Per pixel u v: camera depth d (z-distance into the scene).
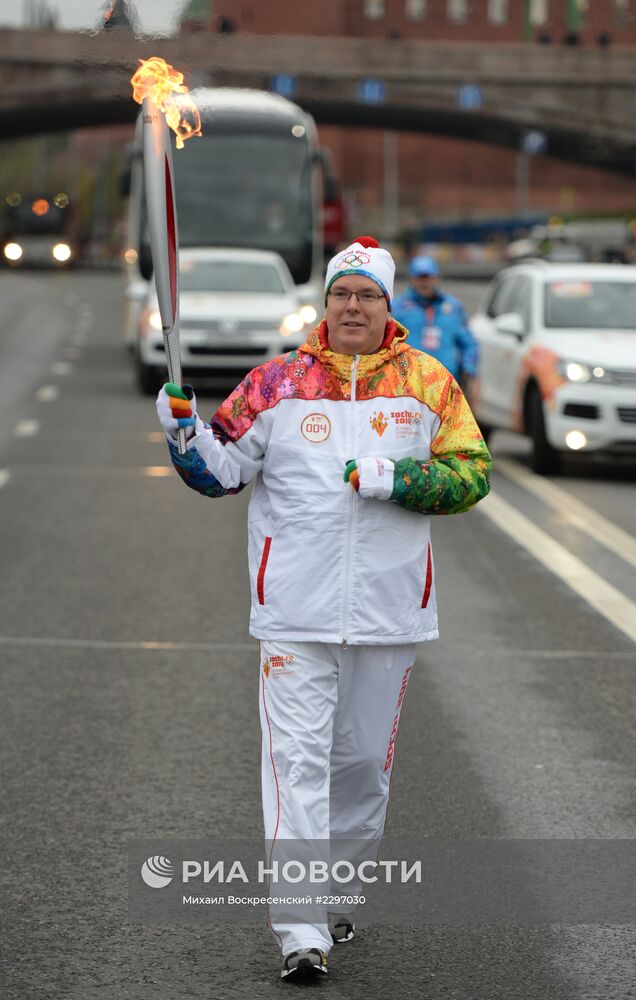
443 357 29.19
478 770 14.22
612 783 13.87
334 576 9.84
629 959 10.05
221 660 18.22
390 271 10.00
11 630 19.61
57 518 28.27
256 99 62.56
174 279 9.54
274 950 10.17
